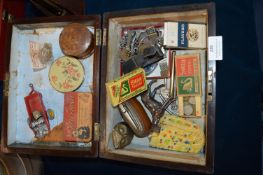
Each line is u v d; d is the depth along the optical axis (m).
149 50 0.83
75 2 1.09
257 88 1.07
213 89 0.73
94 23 0.83
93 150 0.82
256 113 1.06
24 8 1.07
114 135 0.85
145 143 0.90
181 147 0.82
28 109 0.92
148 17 0.81
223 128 1.08
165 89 0.87
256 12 1.07
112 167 1.21
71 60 0.87
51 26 0.91
